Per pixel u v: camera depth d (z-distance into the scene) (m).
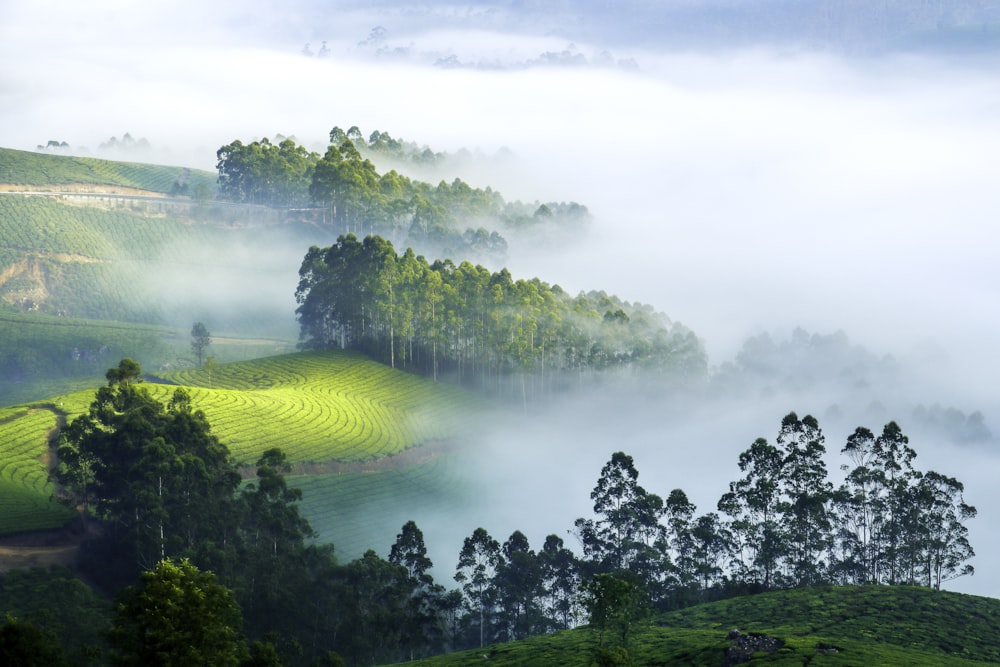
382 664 141.25
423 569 163.50
